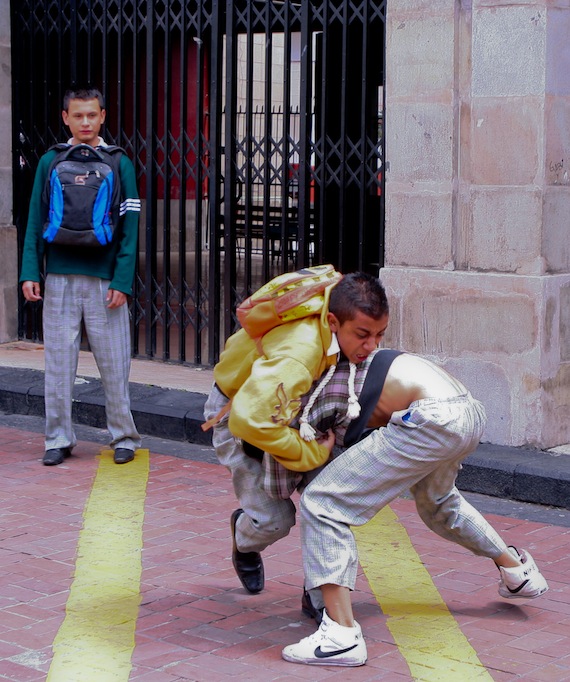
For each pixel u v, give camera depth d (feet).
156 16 27.86
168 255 28.45
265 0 26.61
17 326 31.37
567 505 18.94
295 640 13.35
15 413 26.08
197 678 12.28
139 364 28.63
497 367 20.65
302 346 12.02
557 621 13.98
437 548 16.88
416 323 21.56
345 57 24.34
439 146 21.08
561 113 20.31
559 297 20.51
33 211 20.97
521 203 20.25
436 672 12.43
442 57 20.92
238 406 12.05
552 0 19.90
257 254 53.26
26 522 17.98
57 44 29.86
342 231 24.93
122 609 14.30
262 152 26.58
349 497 12.44
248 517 13.70
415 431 12.18
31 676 12.32
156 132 28.32
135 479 20.65
